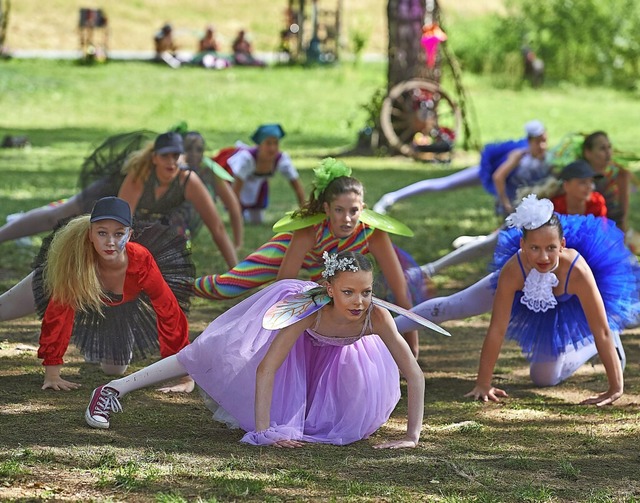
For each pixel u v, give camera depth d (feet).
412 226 55.47
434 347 32.76
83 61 149.59
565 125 111.55
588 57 155.84
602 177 34.60
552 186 32.96
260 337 22.94
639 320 32.78
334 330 22.75
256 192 53.93
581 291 26.32
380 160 85.71
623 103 137.39
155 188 33.96
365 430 23.07
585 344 27.91
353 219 26.40
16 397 25.23
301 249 27.25
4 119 105.19
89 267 24.71
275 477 19.79
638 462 21.68
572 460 21.74
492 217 59.31
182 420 23.99
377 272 29.01
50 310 25.58
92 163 35.83
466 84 143.13
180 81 137.08
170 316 25.43
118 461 20.54
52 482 19.12
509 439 23.26
